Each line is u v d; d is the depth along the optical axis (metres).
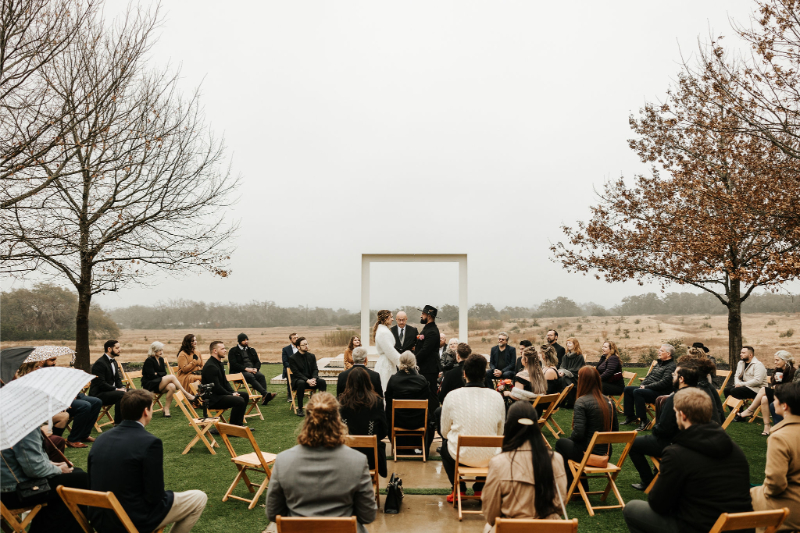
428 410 6.83
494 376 9.96
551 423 8.62
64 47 9.46
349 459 2.96
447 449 5.08
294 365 9.94
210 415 9.15
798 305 26.11
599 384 5.14
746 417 8.90
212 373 7.92
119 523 3.27
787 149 8.77
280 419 9.34
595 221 13.98
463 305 12.84
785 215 8.97
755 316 28.16
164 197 12.48
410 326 9.30
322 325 36.47
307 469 2.91
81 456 6.66
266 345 28.20
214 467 6.39
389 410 6.66
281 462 2.97
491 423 4.90
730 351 12.73
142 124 11.90
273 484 2.97
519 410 3.01
